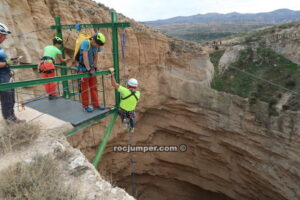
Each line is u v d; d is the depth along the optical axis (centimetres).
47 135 474
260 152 1728
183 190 2188
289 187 1581
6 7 907
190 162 2066
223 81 2141
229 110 1823
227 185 1972
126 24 571
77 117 570
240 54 2406
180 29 14950
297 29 2316
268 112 1678
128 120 653
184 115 1981
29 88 989
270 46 2391
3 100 488
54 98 718
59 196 317
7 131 448
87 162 419
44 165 369
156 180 2123
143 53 1758
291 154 1564
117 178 1853
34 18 1039
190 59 2023
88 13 1395
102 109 630
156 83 1884
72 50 1201
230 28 13500
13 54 908
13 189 314
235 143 1827
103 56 1426
